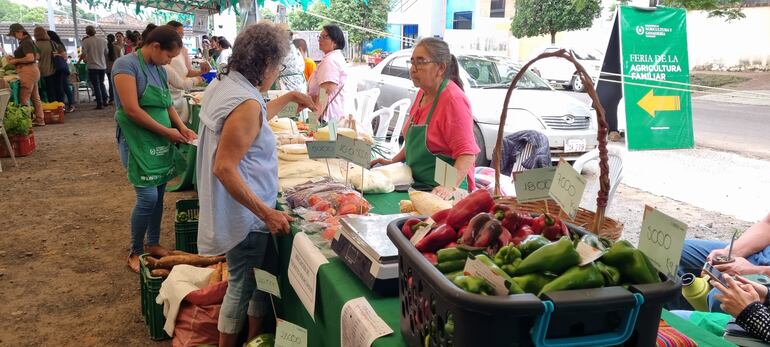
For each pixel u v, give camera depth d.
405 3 20.45
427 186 2.90
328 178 2.94
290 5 8.38
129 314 3.48
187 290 2.90
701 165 7.66
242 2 8.17
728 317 2.11
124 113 3.69
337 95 5.24
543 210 2.03
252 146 2.24
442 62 2.74
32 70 10.03
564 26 14.49
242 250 2.39
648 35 6.66
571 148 6.77
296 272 2.21
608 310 1.08
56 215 5.37
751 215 5.41
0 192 6.14
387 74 9.02
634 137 6.84
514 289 1.10
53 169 7.25
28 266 4.16
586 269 1.12
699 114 12.12
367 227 1.96
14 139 7.86
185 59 7.61
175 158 4.00
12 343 3.11
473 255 1.24
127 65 3.59
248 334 2.66
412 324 1.36
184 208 3.83
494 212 1.50
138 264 4.08
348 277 1.86
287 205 2.69
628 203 5.85
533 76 7.95
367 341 1.49
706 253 2.94
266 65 2.18
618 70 7.40
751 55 14.69
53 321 3.37
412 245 1.39
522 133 4.35
